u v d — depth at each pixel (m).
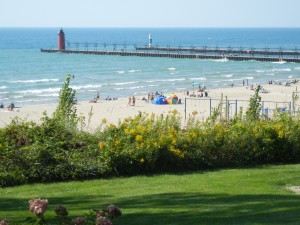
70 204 10.32
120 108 50.56
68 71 93.44
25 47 173.38
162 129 15.48
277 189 11.77
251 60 116.94
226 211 9.39
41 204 5.41
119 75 88.00
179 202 10.27
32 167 13.10
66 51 139.50
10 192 11.84
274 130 15.99
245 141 15.48
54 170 13.17
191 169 14.72
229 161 15.31
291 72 93.31
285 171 14.09
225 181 12.65
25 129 14.75
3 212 9.58
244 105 51.28
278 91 63.53
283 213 9.14
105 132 15.07
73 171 13.34
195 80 80.81
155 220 8.84
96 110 48.88
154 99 55.72
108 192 11.65
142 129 14.83
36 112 47.44
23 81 77.88
